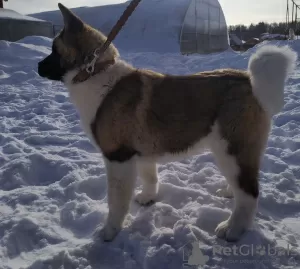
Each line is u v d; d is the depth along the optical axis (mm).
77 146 1643
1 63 3623
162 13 7000
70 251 876
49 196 1172
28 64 3660
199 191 1155
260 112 878
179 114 907
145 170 1078
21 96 2598
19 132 1848
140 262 866
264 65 850
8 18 5441
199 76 940
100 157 1504
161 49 6430
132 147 917
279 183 1229
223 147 896
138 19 7160
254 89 870
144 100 900
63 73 981
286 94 2367
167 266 844
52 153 1537
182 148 949
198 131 920
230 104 878
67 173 1332
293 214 1077
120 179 924
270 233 953
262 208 1089
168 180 1244
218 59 4148
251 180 900
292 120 1862
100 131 920
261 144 897
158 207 1057
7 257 882
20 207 1094
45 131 1854
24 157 1413
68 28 947
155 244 903
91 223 1024
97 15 7934
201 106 899
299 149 1481
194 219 1011
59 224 1029
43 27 5953
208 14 7344
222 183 1228
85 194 1168
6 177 1281
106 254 895
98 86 916
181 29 6633
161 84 924
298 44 4594
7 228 974
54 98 2531
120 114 892
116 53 981
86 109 939
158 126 908
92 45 948
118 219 955
